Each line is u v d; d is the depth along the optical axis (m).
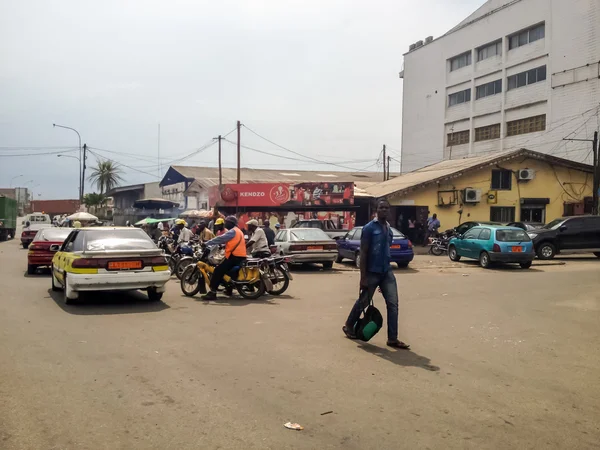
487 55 51.00
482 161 34.00
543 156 32.53
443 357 6.48
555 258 22.27
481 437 4.12
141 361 6.11
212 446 3.88
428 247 29.81
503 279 14.79
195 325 8.21
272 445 3.91
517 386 5.39
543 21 44.66
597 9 40.16
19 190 106.44
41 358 6.19
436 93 57.25
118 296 11.22
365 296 7.05
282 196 31.64
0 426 4.20
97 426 4.21
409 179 36.22
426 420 4.45
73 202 75.69
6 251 27.33
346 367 5.97
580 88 41.34
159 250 10.23
